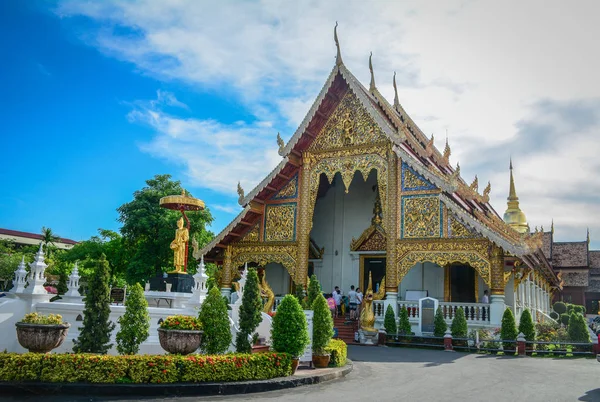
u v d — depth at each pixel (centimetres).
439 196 2289
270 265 3056
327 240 3059
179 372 1048
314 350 1391
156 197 4025
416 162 2334
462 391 1123
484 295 2338
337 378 1297
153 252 3916
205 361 1076
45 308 1327
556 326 2506
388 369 1477
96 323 1116
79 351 1099
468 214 2208
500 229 2355
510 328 1995
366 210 3012
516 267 2298
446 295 2659
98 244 4447
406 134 2653
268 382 1117
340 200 3088
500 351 1966
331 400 1008
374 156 2480
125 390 994
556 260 6006
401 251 2334
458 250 2223
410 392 1105
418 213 2328
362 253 2938
